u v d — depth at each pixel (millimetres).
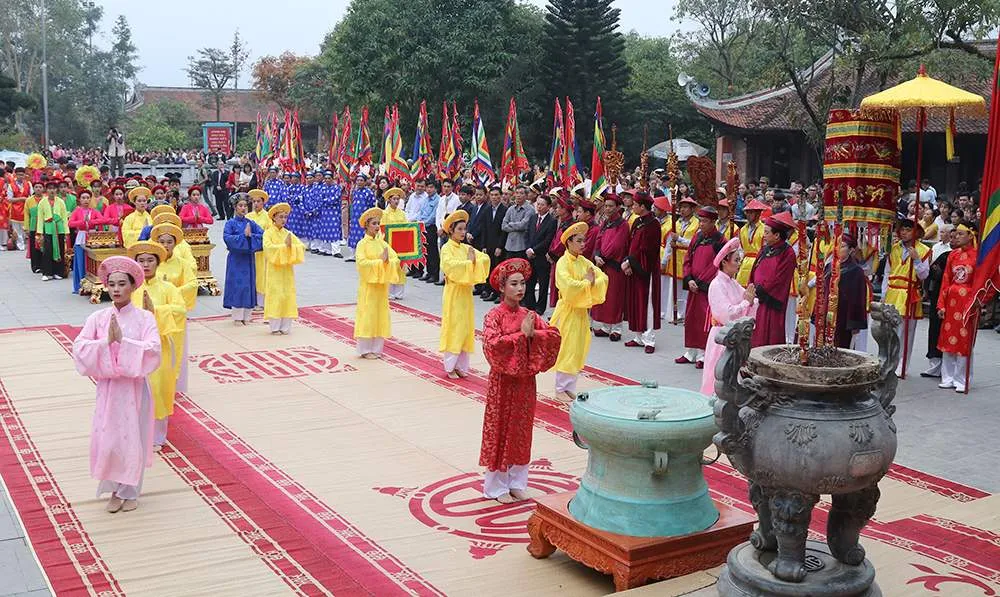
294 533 7570
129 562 7004
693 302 13273
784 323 11547
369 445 9828
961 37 19875
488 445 8086
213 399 11555
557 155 20562
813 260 12320
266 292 15180
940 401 11562
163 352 9430
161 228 10883
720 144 34281
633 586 6383
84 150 67500
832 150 10883
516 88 42406
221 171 35750
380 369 13109
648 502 6633
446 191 20719
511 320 8172
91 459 7930
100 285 18266
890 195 10719
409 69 41219
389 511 8055
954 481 8820
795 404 5211
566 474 8984
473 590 6602
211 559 7074
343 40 42812
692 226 16328
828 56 27312
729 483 8758
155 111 80000
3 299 18578
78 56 82688
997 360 13828
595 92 42031
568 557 7184
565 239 11281
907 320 12508
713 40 47344
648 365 13492
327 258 25328
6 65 76062
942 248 15852
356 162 26906
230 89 86875
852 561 5613
